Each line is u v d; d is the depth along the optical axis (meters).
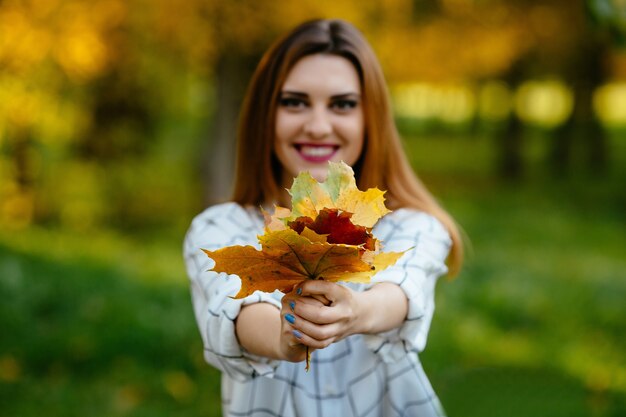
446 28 9.50
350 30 1.83
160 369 4.12
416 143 20.39
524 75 13.96
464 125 23.33
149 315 4.66
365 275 1.07
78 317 4.62
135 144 9.98
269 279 1.12
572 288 6.30
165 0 6.47
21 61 6.14
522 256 7.70
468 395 2.38
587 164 15.00
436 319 5.00
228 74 8.26
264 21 6.71
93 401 3.74
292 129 1.79
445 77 11.23
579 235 9.20
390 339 1.46
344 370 1.64
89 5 6.14
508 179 14.21
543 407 2.51
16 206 8.13
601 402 3.67
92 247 7.13
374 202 1.13
